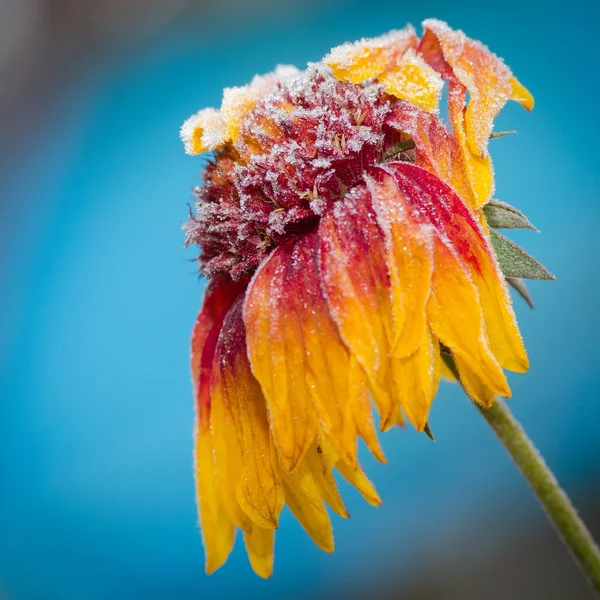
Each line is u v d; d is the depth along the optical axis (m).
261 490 0.32
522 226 0.32
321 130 0.32
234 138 0.32
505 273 0.32
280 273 0.32
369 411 0.31
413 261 0.31
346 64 0.32
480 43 0.32
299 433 0.31
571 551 0.32
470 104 0.32
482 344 0.31
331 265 0.31
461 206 0.31
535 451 0.32
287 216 0.32
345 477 0.32
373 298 0.31
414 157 0.32
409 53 0.32
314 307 0.31
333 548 0.32
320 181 0.32
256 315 0.32
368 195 0.32
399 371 0.31
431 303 0.31
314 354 0.31
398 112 0.32
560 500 0.32
